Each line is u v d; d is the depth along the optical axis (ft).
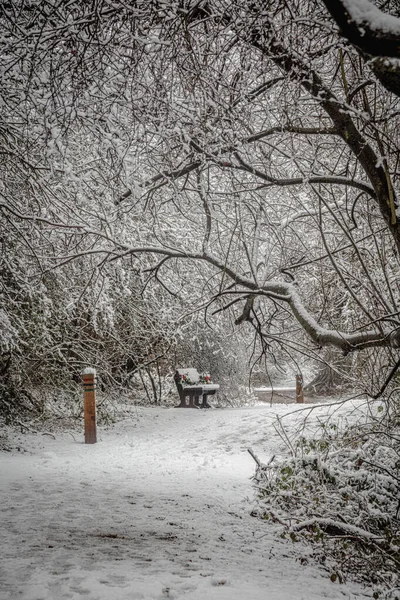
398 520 22.15
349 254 34.45
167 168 28.48
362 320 34.09
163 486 28.86
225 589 15.24
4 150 33.86
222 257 34.65
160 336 65.05
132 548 18.76
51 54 24.68
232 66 27.91
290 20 21.06
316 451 29.40
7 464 33.45
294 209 34.96
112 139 28.09
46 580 14.92
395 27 11.07
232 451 39.52
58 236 40.42
